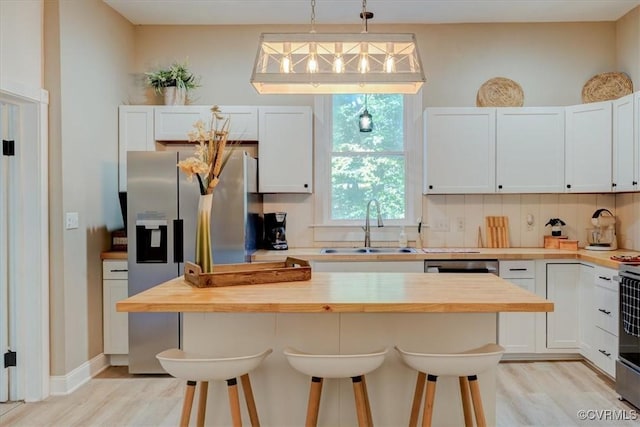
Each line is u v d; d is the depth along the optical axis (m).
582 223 4.13
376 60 2.39
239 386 2.19
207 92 4.24
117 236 3.67
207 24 4.21
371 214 4.26
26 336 2.96
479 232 4.16
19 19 2.80
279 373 2.18
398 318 2.16
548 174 3.86
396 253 3.64
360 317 2.17
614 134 3.62
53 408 2.85
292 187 3.95
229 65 4.24
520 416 2.69
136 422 2.66
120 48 3.96
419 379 2.04
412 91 2.60
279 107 3.95
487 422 2.18
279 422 2.19
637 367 2.73
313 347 2.17
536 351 3.58
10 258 2.94
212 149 2.23
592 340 3.36
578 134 3.79
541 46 4.16
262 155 3.94
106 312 3.53
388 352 2.17
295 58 2.38
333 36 2.36
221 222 3.34
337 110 4.27
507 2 3.73
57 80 3.04
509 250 3.85
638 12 3.79
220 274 2.19
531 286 3.58
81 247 3.27
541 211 4.16
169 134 3.92
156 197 3.33
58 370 3.06
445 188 3.91
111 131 3.79
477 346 2.16
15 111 2.93
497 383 3.18
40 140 2.96
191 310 1.85
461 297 1.95
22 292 2.95
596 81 4.10
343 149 4.27
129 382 3.28
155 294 2.01
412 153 4.18
